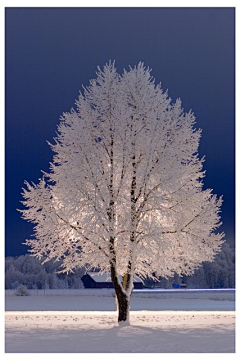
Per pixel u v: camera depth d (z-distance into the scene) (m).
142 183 21.09
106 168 21.45
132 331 18.56
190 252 21.45
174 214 21.06
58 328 19.72
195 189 21.34
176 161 21.28
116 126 21.55
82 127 21.72
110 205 20.78
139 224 21.12
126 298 21.16
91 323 21.92
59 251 21.80
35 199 21.11
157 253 20.67
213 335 17.36
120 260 21.34
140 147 21.38
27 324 21.38
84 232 20.64
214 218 21.27
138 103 21.69
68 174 20.80
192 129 21.95
